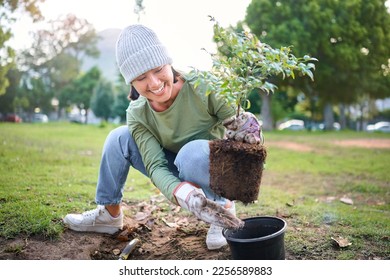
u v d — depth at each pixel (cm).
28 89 1681
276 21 1278
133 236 267
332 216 308
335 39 1271
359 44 1256
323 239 255
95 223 258
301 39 1220
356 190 431
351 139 995
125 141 238
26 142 652
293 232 265
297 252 236
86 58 2292
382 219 307
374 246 249
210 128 231
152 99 212
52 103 1995
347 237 259
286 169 563
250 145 190
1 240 241
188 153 206
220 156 190
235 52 197
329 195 411
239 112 204
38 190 341
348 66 1270
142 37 205
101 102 2019
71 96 2117
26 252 231
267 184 461
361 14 1237
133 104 230
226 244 240
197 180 208
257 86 199
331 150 775
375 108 2112
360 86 1395
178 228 276
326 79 1370
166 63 207
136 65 203
